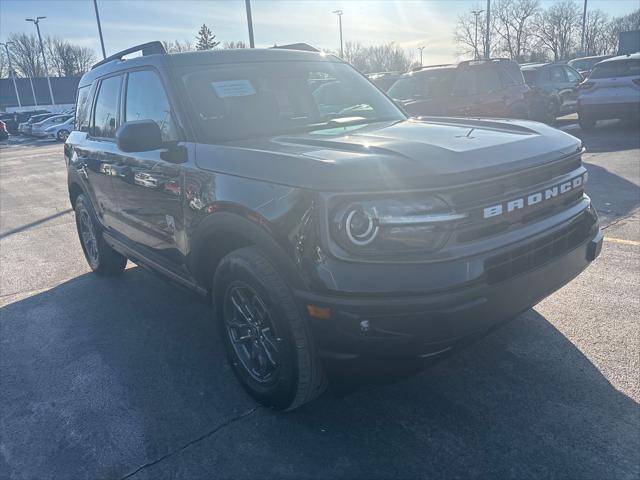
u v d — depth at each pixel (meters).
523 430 2.77
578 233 3.04
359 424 2.93
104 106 4.66
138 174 3.85
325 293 2.46
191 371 3.61
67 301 4.95
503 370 3.29
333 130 3.50
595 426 2.75
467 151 2.66
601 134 12.56
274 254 2.65
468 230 2.48
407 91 10.80
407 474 2.55
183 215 3.35
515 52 66.19
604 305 3.98
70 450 2.90
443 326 2.38
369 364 2.50
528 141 2.96
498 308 2.53
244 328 3.13
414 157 2.56
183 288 3.74
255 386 3.08
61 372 3.70
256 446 2.83
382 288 2.37
